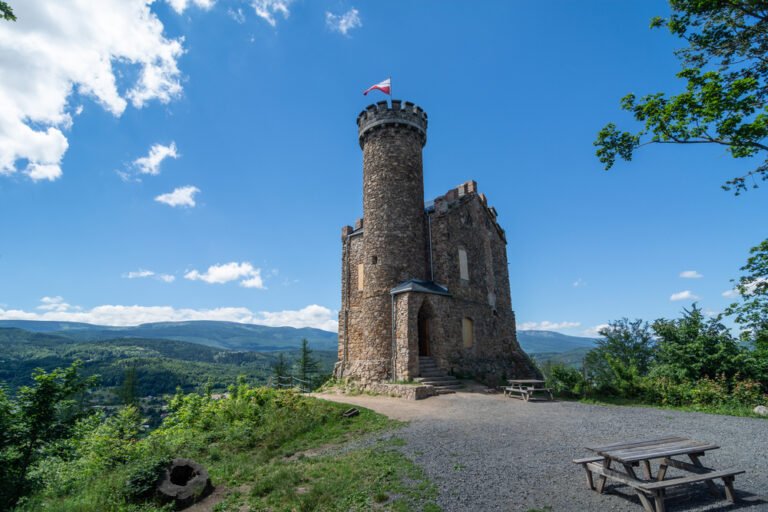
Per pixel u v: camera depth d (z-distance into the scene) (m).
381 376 20.97
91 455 10.42
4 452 8.18
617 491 6.50
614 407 14.98
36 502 8.01
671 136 11.53
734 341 17.34
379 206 24.00
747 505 5.84
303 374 59.59
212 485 8.25
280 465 9.20
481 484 6.95
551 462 8.04
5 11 8.30
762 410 13.05
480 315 25.94
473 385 20.39
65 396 8.92
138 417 12.69
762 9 10.47
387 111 25.14
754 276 15.52
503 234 32.53
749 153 11.72
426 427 11.65
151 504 7.48
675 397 15.52
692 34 11.70
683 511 5.71
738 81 9.84
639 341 33.19
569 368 19.41
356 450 9.83
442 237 24.03
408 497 6.55
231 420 13.38
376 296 22.62
